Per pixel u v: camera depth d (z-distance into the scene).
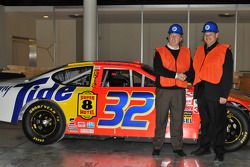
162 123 5.55
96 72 6.16
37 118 6.16
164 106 5.46
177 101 5.45
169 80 5.36
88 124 6.01
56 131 6.08
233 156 5.69
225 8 12.23
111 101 5.93
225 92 5.21
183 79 5.33
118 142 6.63
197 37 15.57
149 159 5.51
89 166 5.15
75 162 5.35
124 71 6.08
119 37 16.47
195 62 5.51
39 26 14.48
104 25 16.45
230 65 5.19
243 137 5.74
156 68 5.41
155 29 16.31
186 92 5.83
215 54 5.28
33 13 13.45
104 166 5.16
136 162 5.35
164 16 13.87
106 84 6.11
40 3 13.12
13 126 8.17
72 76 6.29
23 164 5.24
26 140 6.76
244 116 5.71
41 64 14.48
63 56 14.69
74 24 14.65
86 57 10.86
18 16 13.79
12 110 6.26
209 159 5.51
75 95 6.05
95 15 10.91
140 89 5.93
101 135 6.05
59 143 6.52
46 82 6.35
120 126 5.91
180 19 14.64
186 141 6.00
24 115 6.19
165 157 5.62
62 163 5.29
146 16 13.88
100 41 16.45
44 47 14.47
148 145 6.42
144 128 5.84
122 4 12.62
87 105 6.00
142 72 6.01
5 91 6.35
